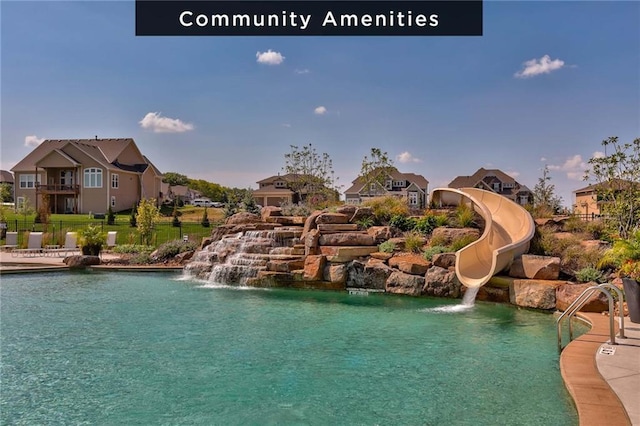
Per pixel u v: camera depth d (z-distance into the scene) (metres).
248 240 18.84
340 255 16.06
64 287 16.42
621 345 7.83
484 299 13.49
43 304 13.26
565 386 6.43
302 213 23.00
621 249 10.12
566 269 13.62
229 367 7.75
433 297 14.20
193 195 102.19
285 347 8.93
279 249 17.66
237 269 16.94
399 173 63.81
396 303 13.49
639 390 5.85
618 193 18.61
